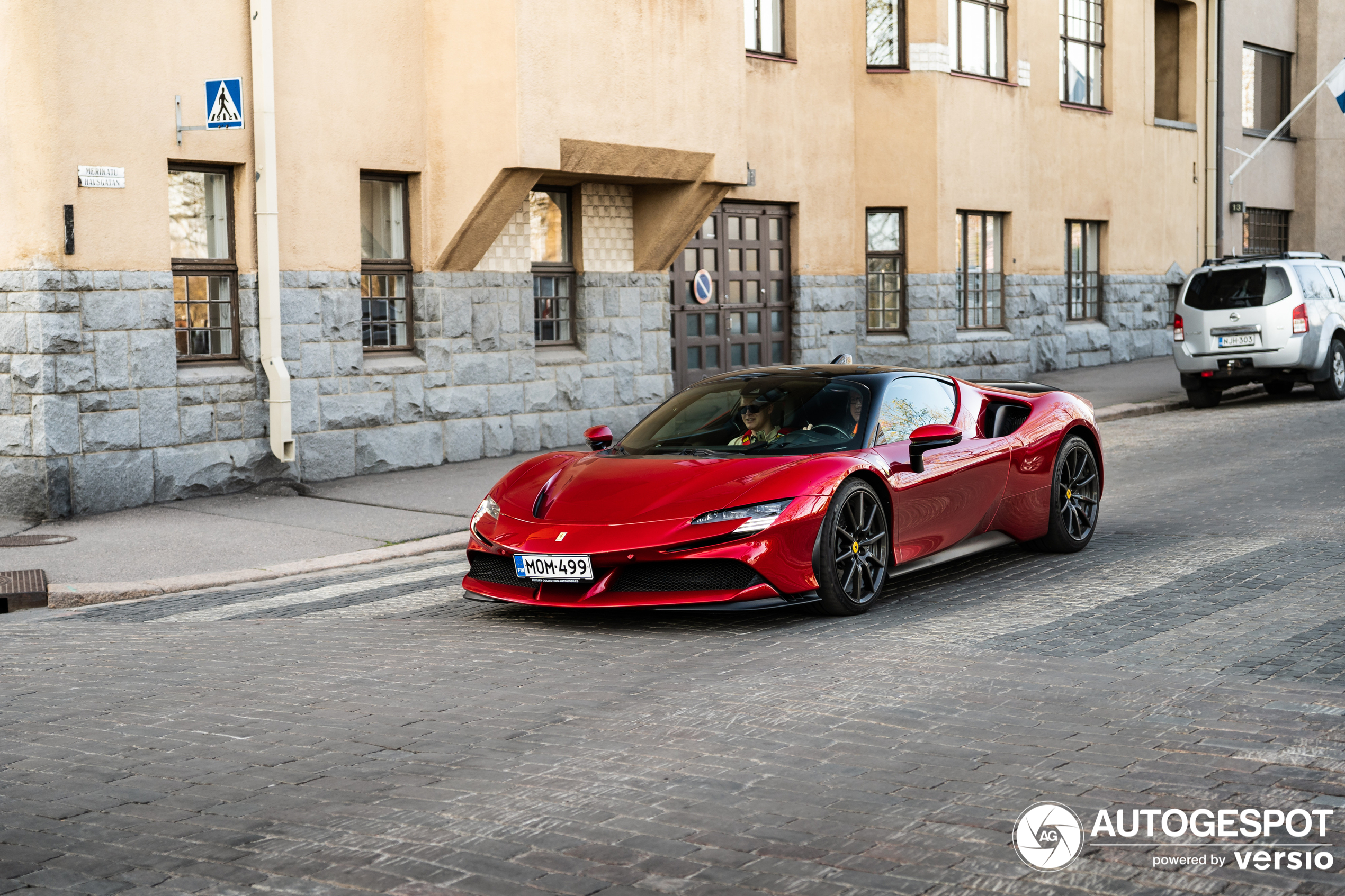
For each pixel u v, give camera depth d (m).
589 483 7.23
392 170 13.78
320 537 10.47
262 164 12.33
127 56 11.51
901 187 20.00
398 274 14.09
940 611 7.05
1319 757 4.50
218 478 12.29
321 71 13.09
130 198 11.57
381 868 3.74
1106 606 6.98
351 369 13.41
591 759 4.68
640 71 14.59
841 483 6.92
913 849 3.79
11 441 11.21
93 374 11.36
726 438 7.62
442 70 13.88
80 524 10.98
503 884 3.61
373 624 7.42
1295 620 6.51
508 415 14.94
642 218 16.28
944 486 7.62
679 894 3.51
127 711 5.58
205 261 12.31
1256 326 17.84
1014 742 4.73
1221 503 10.27
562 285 15.83
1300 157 30.45
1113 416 17.78
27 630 7.66
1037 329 23.11
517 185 13.80
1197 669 5.66
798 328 19.25
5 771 4.78
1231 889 3.49
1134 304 25.97
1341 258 30.48
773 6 18.73
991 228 21.73
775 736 4.88
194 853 3.90
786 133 18.83
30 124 10.98
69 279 11.16
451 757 4.76
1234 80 28.44
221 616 7.93
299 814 4.21
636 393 16.45
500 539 7.02
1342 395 18.20
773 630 6.72
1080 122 24.14
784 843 3.86
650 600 6.68
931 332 20.20
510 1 13.29
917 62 19.80
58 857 3.90
